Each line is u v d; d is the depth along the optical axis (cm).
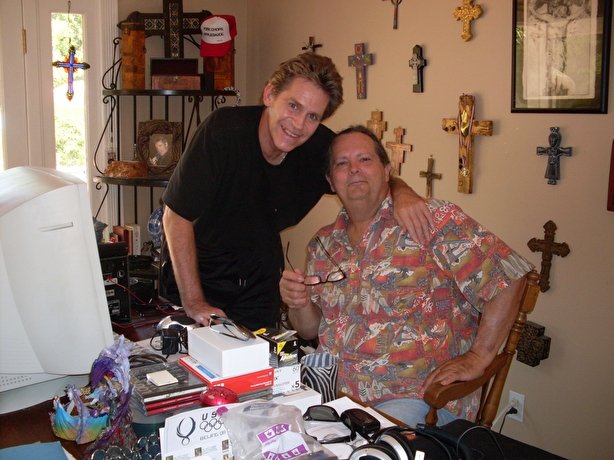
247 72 378
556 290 216
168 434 101
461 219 163
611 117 195
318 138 204
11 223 119
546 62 209
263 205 205
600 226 201
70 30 328
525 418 230
